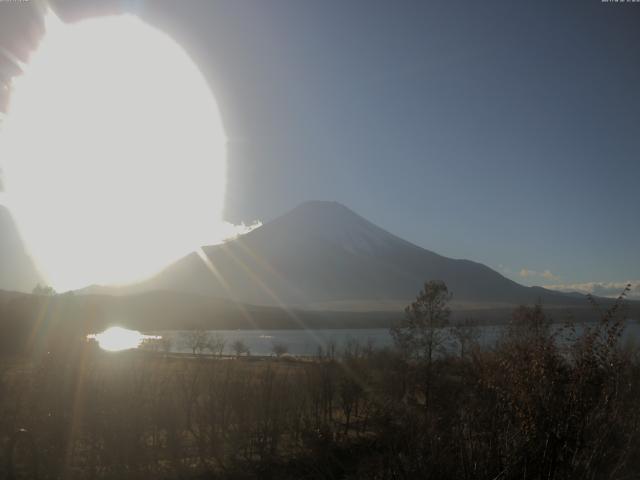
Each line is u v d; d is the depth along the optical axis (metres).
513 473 9.90
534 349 10.85
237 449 20.39
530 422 9.98
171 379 24.06
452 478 10.37
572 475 9.61
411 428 11.60
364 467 13.05
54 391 19.25
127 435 18.06
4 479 15.79
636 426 10.14
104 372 22.98
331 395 27.42
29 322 38.25
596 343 10.13
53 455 17.33
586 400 9.91
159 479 17.39
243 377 24.34
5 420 17.19
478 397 12.23
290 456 19.59
